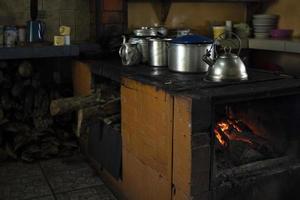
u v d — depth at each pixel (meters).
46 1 3.09
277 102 1.98
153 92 1.84
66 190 2.43
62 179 2.58
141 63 2.56
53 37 3.16
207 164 1.65
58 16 3.15
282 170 1.87
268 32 3.73
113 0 3.01
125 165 2.22
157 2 3.40
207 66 2.15
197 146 1.61
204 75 2.09
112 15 3.03
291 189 1.93
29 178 2.59
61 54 2.85
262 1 3.84
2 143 2.91
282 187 1.89
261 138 2.05
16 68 2.94
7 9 2.97
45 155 2.91
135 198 2.13
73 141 3.09
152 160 1.90
